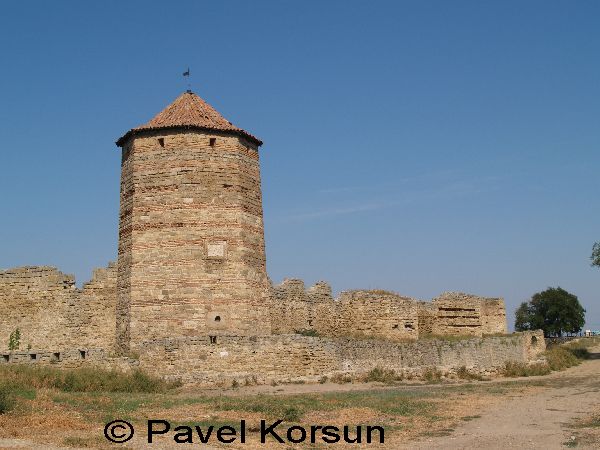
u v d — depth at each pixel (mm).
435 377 44281
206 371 34938
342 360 39219
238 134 38906
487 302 57844
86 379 30516
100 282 39719
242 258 37594
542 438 21109
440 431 22516
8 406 21922
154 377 33562
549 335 106125
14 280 41156
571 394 34062
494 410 27625
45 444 17500
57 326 40000
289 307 44969
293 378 36688
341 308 48062
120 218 38938
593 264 63906
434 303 52656
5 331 40844
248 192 38938
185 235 37062
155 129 38031
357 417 24875
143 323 36438
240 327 36906
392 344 42812
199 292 36594
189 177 37562
